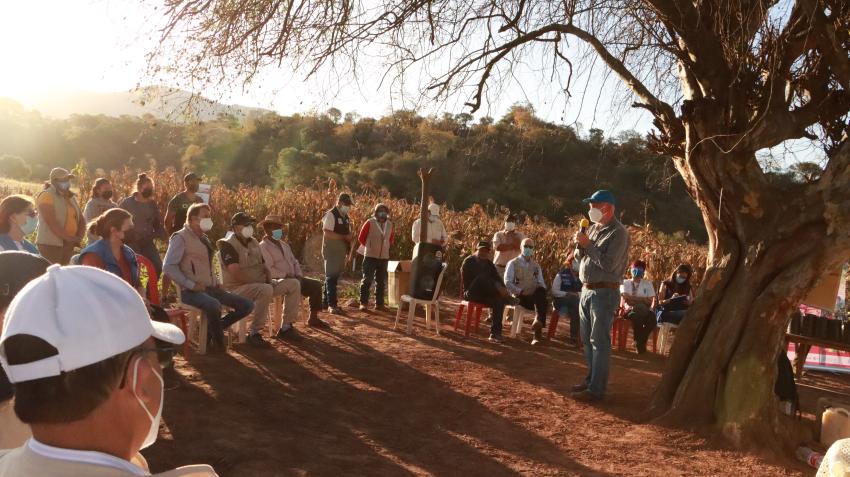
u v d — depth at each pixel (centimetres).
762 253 610
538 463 516
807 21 618
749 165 614
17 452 120
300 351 804
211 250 762
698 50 625
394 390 680
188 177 952
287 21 564
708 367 620
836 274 759
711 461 550
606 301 686
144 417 124
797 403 677
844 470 236
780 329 599
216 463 455
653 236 1678
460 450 530
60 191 795
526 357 887
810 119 638
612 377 817
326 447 509
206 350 755
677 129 658
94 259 579
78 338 112
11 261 217
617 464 527
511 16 646
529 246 1005
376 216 1141
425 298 977
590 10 637
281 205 1684
